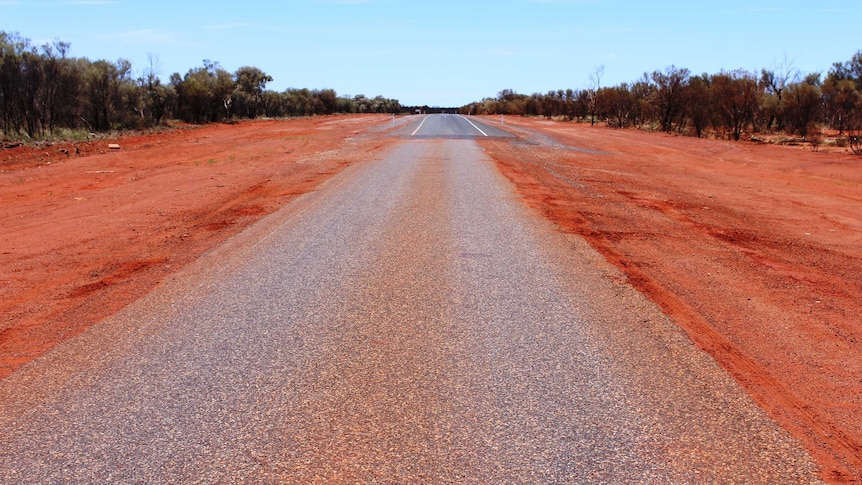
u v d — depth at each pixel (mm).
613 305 5961
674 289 6727
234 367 4543
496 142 28375
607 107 53344
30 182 15406
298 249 8008
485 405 3988
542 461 3381
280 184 14297
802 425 3877
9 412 3943
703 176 18781
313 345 4938
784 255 8820
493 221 9891
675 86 43062
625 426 3764
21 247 8719
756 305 6316
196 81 45344
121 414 3887
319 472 3275
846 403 4242
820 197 14945
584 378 4395
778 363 4875
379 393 4141
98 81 32188
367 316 5578
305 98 76562
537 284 6574
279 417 3836
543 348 4906
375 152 22328
